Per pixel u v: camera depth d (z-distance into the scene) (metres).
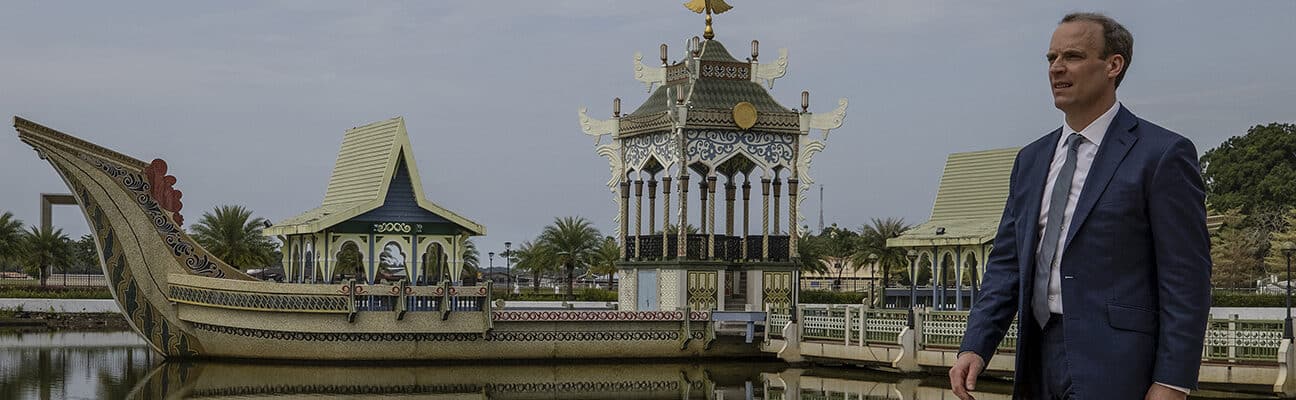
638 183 46.44
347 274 70.00
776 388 34.59
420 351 40.22
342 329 39.34
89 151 40.34
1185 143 6.70
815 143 45.66
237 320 39.84
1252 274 79.69
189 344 41.22
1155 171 6.66
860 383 35.91
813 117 45.62
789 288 45.66
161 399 30.55
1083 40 6.86
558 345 41.50
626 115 46.97
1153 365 6.64
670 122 44.06
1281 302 60.44
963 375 7.16
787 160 45.47
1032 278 7.04
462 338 40.47
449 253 42.34
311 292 39.12
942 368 36.41
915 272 42.03
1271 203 88.69
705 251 44.75
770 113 44.84
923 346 36.50
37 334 54.03
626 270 46.78
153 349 41.41
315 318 39.34
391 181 41.66
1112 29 6.87
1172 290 6.58
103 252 40.47
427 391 33.47
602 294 68.94
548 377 37.38
